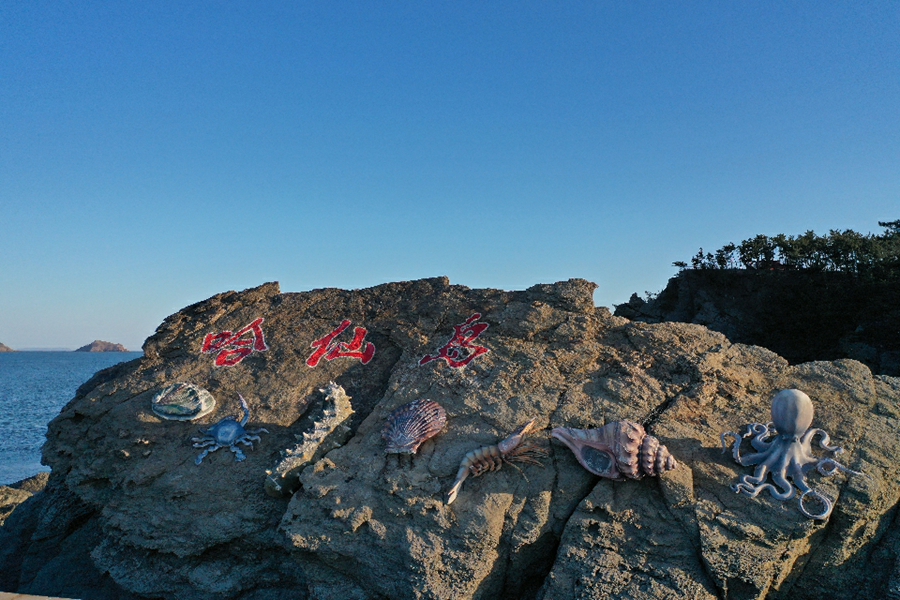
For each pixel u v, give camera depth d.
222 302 15.12
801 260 31.56
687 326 12.12
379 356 12.88
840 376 10.75
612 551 8.66
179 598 10.41
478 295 13.62
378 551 9.17
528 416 10.34
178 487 10.68
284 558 10.29
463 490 9.54
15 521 14.15
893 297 26.69
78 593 11.50
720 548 8.34
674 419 9.99
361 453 10.41
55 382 82.81
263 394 12.23
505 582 9.35
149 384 12.75
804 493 8.66
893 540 8.88
